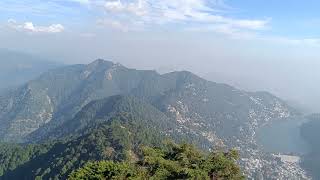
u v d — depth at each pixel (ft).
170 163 205.87
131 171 198.70
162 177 200.75
